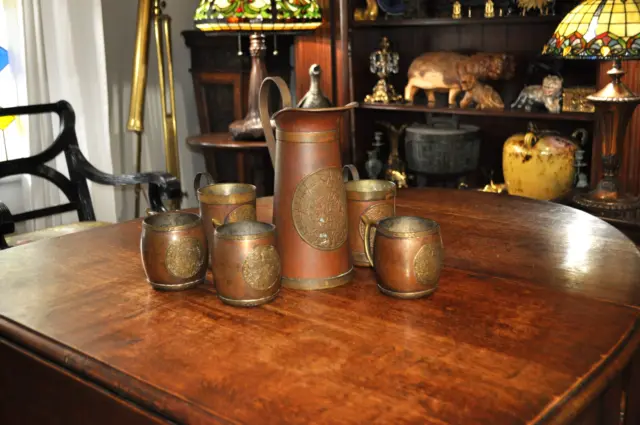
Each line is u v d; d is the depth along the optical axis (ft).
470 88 10.07
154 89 12.19
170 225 4.20
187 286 4.12
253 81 10.61
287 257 4.07
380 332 3.49
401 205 6.11
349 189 4.50
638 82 8.42
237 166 11.56
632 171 8.73
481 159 11.09
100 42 11.06
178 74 12.52
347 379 3.03
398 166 11.23
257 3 8.61
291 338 3.45
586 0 7.36
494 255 4.67
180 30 12.44
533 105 9.54
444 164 10.43
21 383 3.70
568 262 4.49
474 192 6.53
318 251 4.04
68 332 3.62
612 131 7.61
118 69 11.51
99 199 11.75
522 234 5.14
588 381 2.97
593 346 3.28
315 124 3.90
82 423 3.37
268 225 3.97
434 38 11.07
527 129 10.55
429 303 3.85
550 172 9.12
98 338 3.54
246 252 3.76
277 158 4.05
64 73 10.92
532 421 2.68
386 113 11.69
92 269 4.61
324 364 3.17
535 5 9.32
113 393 3.16
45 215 8.50
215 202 4.29
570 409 2.79
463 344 3.33
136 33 10.76
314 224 4.00
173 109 11.23
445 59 10.32
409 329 3.51
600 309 3.71
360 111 11.28
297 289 4.08
